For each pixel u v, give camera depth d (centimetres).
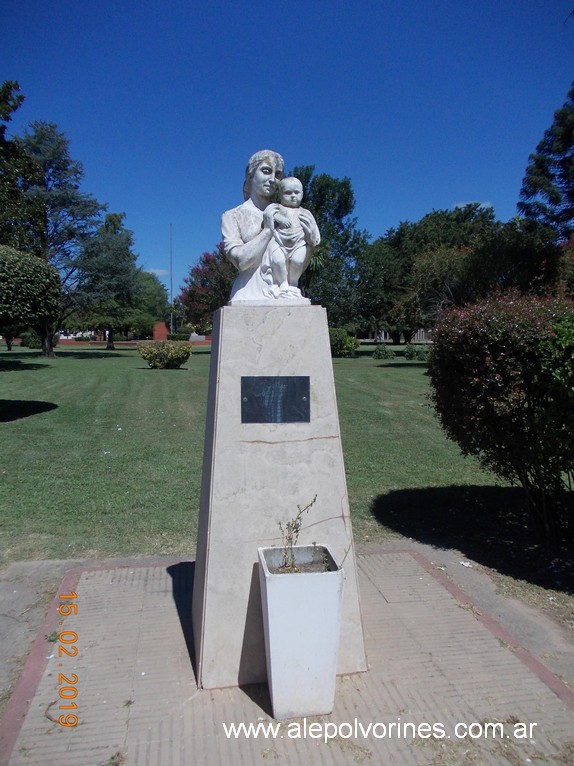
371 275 4188
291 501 305
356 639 314
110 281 3391
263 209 347
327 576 265
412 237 4659
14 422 1116
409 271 4431
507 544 526
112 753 256
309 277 3981
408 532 557
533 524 565
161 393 1595
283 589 263
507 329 445
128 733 268
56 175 3397
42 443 924
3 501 621
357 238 4209
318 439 308
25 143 3262
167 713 281
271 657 269
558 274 2462
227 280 4091
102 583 427
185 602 396
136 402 1417
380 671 317
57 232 3388
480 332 455
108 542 516
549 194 2359
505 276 2538
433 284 2766
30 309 1098
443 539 539
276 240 326
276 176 341
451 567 475
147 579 435
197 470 769
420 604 399
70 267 3350
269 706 286
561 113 2236
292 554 289
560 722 279
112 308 4056
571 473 484
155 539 525
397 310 3139
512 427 474
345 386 1811
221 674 301
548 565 479
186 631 357
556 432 435
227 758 253
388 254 4488
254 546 302
